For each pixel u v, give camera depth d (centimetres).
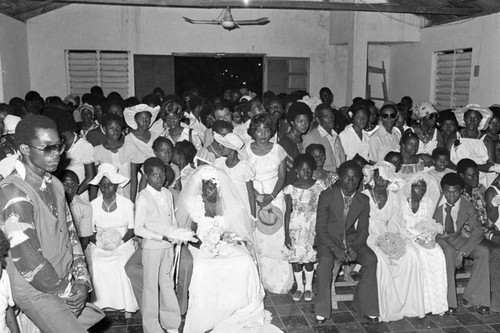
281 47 1078
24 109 575
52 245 269
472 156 557
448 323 416
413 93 1048
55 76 1014
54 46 1005
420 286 420
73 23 1005
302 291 458
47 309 266
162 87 1054
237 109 624
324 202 426
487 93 821
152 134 536
